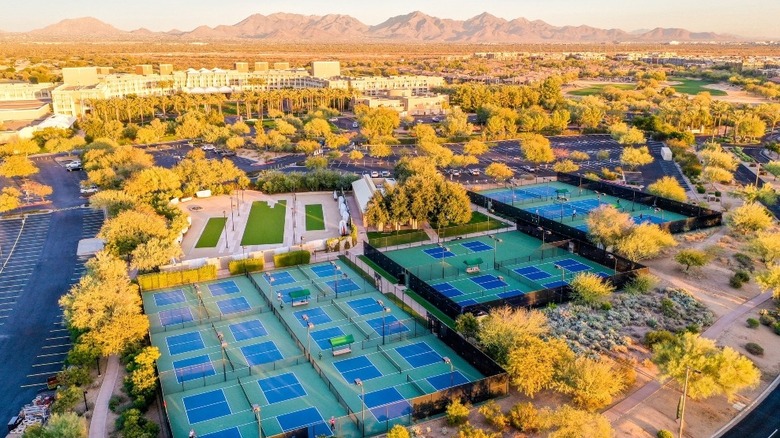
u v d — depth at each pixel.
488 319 82.25
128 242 111.69
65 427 59.16
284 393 73.69
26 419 67.25
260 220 145.75
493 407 66.88
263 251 118.38
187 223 136.25
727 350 70.00
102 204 135.25
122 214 117.38
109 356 81.62
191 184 165.25
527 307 94.81
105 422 66.69
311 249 124.25
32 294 101.81
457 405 66.31
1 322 91.56
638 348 82.62
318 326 91.75
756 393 72.56
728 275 108.94
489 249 126.06
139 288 101.69
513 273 112.00
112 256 100.19
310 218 147.62
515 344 74.50
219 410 70.06
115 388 73.75
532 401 70.88
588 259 119.06
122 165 172.25
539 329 79.62
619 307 95.00
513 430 65.06
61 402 67.12
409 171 163.38
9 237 132.00
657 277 106.25
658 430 65.25
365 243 120.94
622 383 73.19
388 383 75.81
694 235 130.75
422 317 93.88
